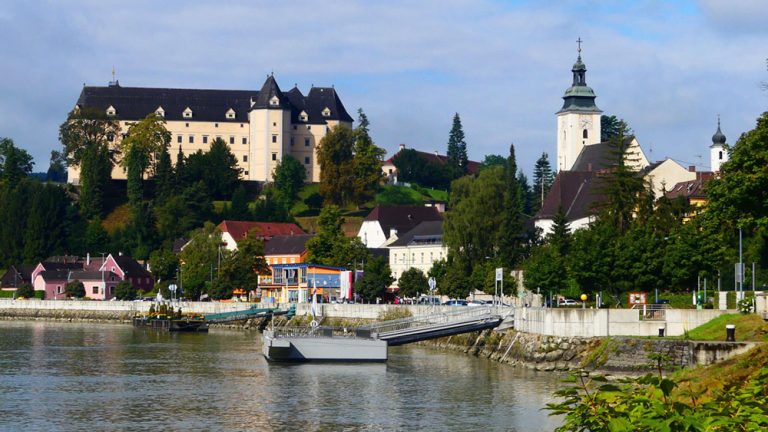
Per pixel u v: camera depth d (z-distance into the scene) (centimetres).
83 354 16638
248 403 10819
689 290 15788
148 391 11819
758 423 3403
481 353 15638
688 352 11350
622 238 15850
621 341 12100
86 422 9756
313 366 14288
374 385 12106
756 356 8700
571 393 3753
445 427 9356
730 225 15288
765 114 13038
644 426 3441
